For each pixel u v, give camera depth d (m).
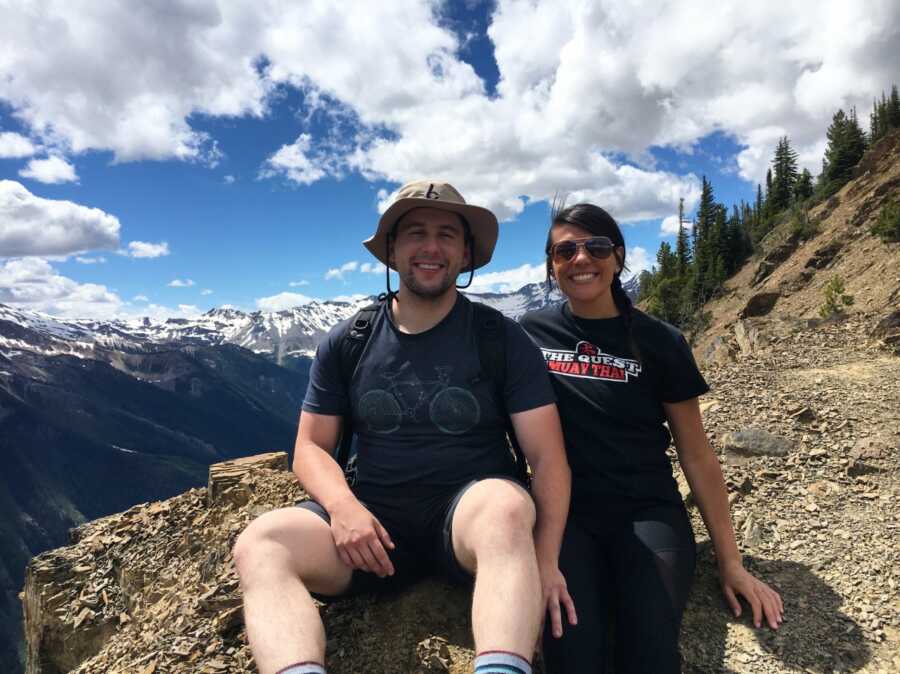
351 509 1.22
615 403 1.38
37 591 2.56
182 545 2.44
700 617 1.40
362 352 1.36
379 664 1.33
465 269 1.45
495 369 1.30
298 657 0.97
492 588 1.02
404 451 1.31
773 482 1.99
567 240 1.42
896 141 23.09
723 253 29.36
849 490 1.86
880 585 1.42
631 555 1.25
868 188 20.98
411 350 1.33
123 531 2.77
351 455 1.46
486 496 1.15
